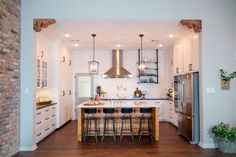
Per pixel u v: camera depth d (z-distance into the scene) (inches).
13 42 171.0
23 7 184.1
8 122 161.5
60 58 272.7
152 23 198.2
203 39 189.0
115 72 320.8
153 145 196.2
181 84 227.0
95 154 171.6
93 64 242.2
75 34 237.6
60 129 267.6
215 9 190.5
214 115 187.0
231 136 167.3
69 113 323.3
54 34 237.0
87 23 197.5
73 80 343.6
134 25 204.4
